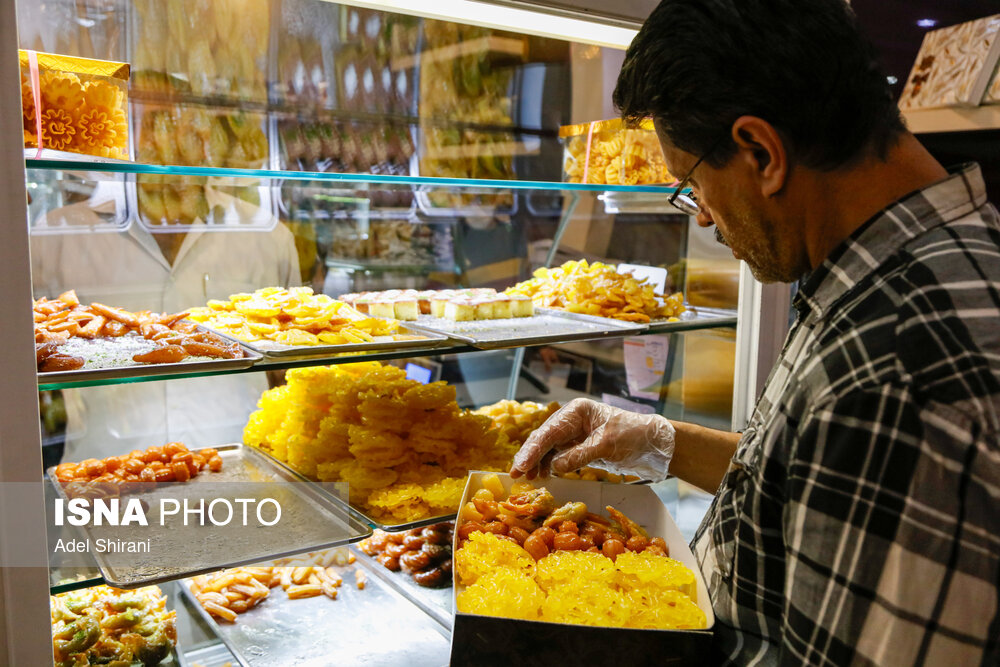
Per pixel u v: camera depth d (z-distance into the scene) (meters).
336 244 1.89
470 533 1.11
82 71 1.12
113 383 1.13
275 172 1.31
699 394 1.85
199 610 1.40
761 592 0.87
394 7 1.35
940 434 0.64
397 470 1.44
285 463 1.56
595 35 1.48
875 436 0.66
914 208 0.75
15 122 0.85
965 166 0.77
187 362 1.20
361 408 1.45
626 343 2.02
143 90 1.57
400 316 1.73
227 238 1.76
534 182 1.59
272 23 1.65
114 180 1.62
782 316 1.70
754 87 0.74
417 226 1.99
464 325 1.66
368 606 1.47
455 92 1.88
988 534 0.63
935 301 0.68
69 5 1.50
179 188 1.69
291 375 1.59
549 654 0.89
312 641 1.35
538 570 1.02
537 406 1.87
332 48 1.72
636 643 0.88
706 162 0.82
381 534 1.69
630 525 1.19
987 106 1.56
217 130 1.65
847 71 0.72
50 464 1.63
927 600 0.63
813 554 0.69
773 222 0.83
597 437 1.25
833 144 0.75
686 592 1.00
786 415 0.79
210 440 1.80
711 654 0.90
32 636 0.92
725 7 0.75
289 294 1.66
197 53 1.61
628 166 1.71
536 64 1.96
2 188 0.85
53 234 1.58
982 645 0.63
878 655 0.65
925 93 1.70
